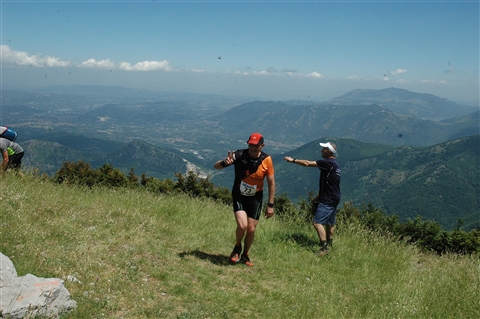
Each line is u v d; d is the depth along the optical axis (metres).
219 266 5.80
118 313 3.82
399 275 6.32
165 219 8.12
